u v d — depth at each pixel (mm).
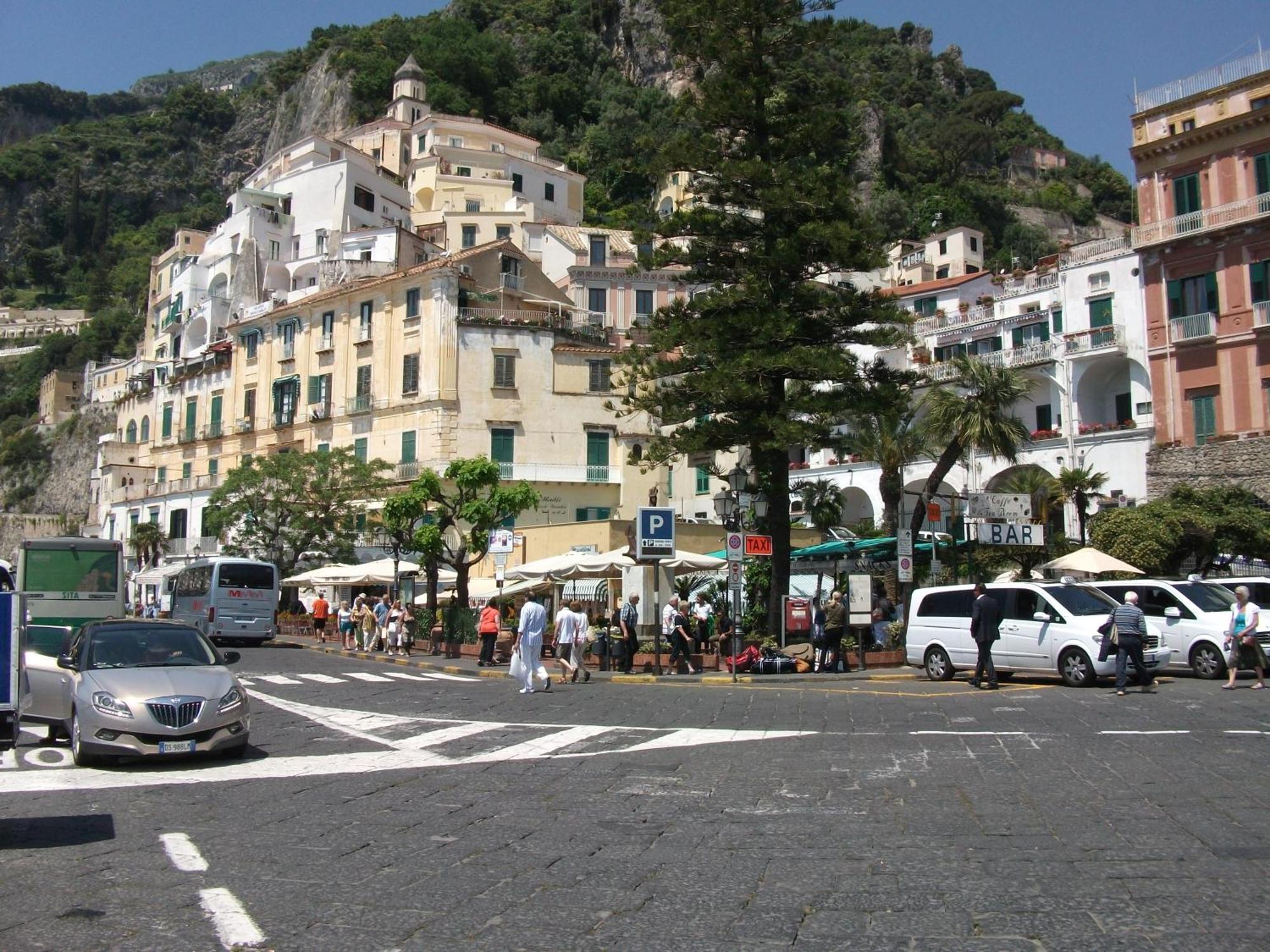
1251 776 10789
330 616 48781
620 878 7535
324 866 7977
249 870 7879
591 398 57656
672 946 6062
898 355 58938
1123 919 6379
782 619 29031
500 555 31562
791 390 32969
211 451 68250
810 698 19703
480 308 57969
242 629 42250
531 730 15680
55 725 15562
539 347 57344
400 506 36625
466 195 97500
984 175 148250
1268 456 40094
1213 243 42500
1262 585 24031
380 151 107938
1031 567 37594
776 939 6148
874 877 7430
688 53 34469
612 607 40750
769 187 31047
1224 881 7141
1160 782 10594
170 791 11227
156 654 14242
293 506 53000
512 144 108750
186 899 7121
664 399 32438
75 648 14438
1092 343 47875
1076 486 43250
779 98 32750
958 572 36969
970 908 6664
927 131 150375
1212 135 42781
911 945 6004
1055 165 161125
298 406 62625
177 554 66438
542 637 22281
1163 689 20203
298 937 6309
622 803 10250
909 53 173750
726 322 31016
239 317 73062
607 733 15133
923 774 11297
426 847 8570
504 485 54656
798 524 47844
